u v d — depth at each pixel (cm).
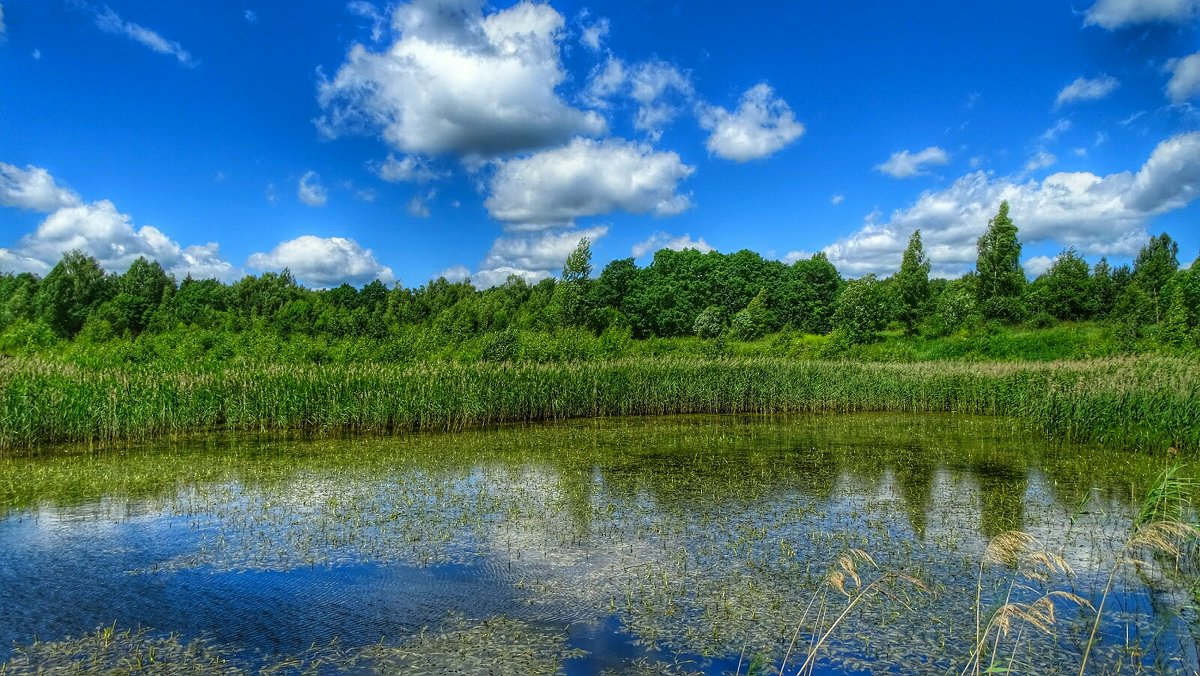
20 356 2059
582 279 5875
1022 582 766
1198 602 688
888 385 2803
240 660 587
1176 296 3475
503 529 966
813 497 1171
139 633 637
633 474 1367
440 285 7781
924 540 924
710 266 7756
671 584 759
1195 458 1545
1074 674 565
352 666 577
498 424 2241
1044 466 1473
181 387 1895
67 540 908
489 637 631
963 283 6975
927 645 615
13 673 563
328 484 1255
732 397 2675
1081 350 3584
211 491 1191
